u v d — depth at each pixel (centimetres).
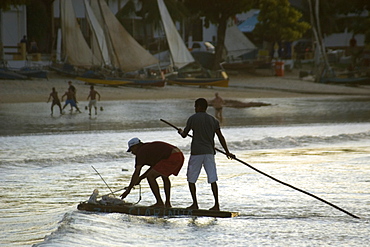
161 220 2775
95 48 19038
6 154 6134
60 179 4553
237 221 2739
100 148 6694
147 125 10000
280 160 5656
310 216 2855
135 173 2931
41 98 14650
